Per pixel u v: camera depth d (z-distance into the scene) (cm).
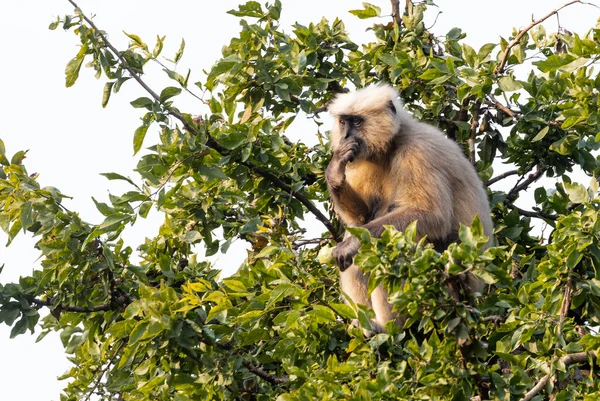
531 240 1889
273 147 1772
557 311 1337
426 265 1130
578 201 1384
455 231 1839
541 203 1930
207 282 1477
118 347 1714
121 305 1677
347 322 1495
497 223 1927
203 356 1485
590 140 1877
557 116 1875
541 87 1864
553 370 1248
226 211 1948
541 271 1370
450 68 1780
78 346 1738
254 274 1509
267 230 1580
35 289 1650
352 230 1158
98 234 1583
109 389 1616
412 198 1802
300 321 1373
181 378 1466
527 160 1973
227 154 1761
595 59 1462
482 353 1184
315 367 1380
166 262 1683
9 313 1627
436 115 2017
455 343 1194
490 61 1850
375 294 1731
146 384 1441
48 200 1617
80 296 1669
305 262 1745
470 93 1764
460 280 1164
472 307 1155
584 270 1391
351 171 1978
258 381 1524
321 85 1930
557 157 1923
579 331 1516
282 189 1848
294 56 1875
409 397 1138
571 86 1659
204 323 1507
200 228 1805
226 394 1495
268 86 1828
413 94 2128
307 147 2058
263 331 1473
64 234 1588
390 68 2080
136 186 1617
